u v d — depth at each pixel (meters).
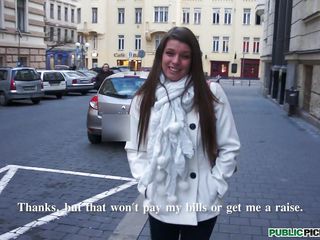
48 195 5.89
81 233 4.61
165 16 53.84
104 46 56.28
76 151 8.82
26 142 9.80
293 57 15.92
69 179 6.69
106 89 9.20
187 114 2.45
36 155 8.41
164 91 2.45
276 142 10.19
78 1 53.88
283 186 6.46
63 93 23.47
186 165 2.47
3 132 11.22
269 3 26.28
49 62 42.19
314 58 12.93
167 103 2.43
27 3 28.23
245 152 8.97
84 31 55.53
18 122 13.20
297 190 6.27
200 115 2.42
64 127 12.22
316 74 13.10
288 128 12.60
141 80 9.18
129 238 4.46
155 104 2.45
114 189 6.19
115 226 4.80
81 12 55.59
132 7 55.22
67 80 24.38
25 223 4.86
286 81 17.73
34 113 15.73
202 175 2.50
